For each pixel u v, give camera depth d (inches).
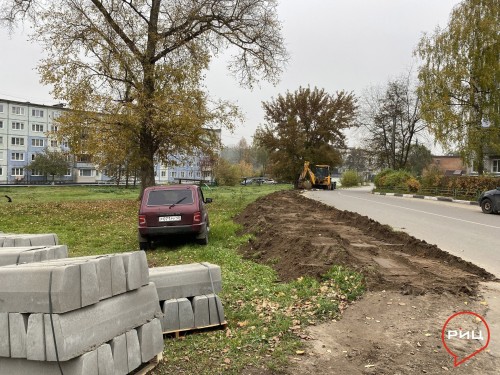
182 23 954.1
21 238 225.9
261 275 286.5
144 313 148.4
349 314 199.8
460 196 1128.8
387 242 378.3
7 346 121.0
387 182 1659.7
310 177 2034.9
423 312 199.2
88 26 861.8
